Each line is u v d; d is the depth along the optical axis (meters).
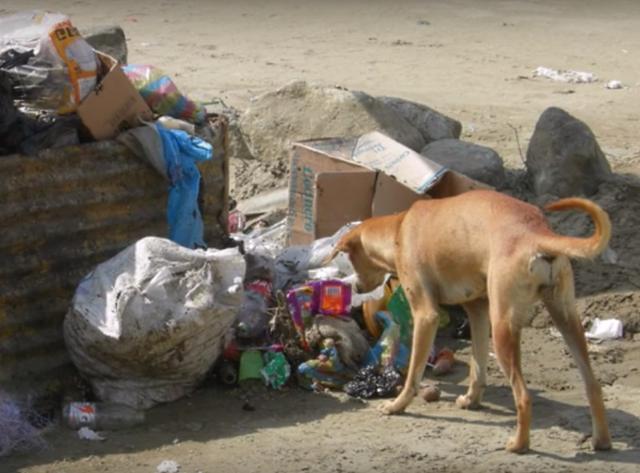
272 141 12.00
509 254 6.84
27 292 7.73
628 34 23.11
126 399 7.53
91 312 7.38
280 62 19.84
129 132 8.12
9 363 7.67
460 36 22.70
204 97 16.61
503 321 6.89
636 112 16.08
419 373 7.52
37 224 7.73
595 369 8.33
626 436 7.19
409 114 12.05
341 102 11.73
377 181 9.14
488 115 15.76
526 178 11.29
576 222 10.19
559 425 7.36
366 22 24.09
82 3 25.47
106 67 8.28
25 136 7.73
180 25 23.33
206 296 7.36
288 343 8.08
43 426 7.39
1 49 8.09
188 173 8.36
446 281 7.36
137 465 6.83
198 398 7.77
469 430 7.32
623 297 9.16
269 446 7.06
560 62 20.19
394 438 7.18
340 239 8.29
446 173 9.12
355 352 8.06
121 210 8.12
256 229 10.23
